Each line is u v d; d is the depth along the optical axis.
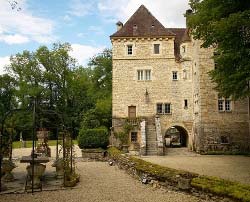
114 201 11.59
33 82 56.59
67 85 58.44
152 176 14.96
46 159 15.89
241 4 16.61
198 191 11.65
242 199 9.16
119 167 22.14
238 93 17.86
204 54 33.25
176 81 36.97
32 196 12.72
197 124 33.81
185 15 20.64
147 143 32.12
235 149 32.47
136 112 36.69
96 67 58.75
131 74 37.19
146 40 37.41
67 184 14.76
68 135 17.88
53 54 57.41
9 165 16.86
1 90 53.28
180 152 33.03
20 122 44.53
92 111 44.34
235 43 16.39
